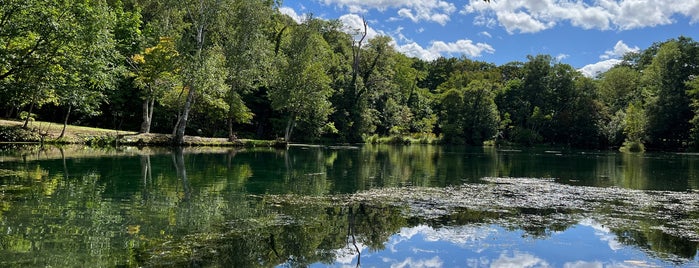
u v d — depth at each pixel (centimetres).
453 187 1438
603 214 1013
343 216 948
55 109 3919
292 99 3916
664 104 5231
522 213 1015
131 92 4131
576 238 798
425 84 9362
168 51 3109
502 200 1188
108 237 703
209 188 1274
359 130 5628
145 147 2961
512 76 8775
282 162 2267
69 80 1677
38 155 2012
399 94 6838
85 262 582
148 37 3447
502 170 2156
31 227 747
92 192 1112
